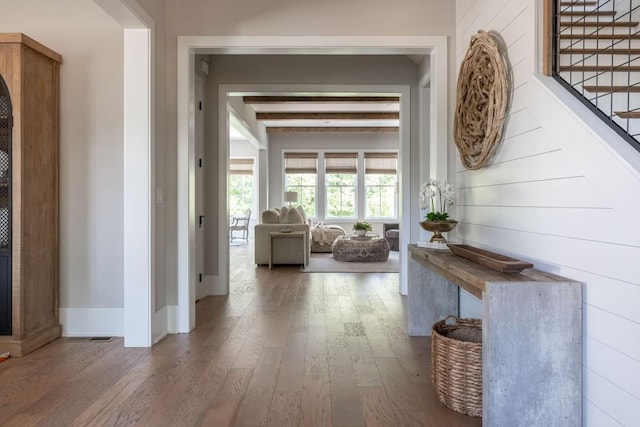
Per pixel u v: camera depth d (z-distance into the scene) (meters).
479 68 2.74
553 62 2.17
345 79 4.89
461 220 3.27
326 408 2.12
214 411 2.09
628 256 1.52
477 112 2.79
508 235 2.46
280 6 3.39
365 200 11.16
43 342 3.08
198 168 4.66
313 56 4.89
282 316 3.89
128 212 3.08
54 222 3.26
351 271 6.40
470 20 3.08
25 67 2.94
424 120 4.80
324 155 11.18
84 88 3.33
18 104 2.89
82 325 3.33
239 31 3.40
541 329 1.79
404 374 2.55
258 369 2.62
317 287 5.24
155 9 3.19
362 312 4.02
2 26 3.32
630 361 1.53
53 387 2.36
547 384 1.79
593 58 2.59
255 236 6.97
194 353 2.91
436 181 3.12
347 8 3.39
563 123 1.89
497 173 2.61
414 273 3.29
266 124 10.42
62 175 3.33
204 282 4.80
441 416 2.05
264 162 10.72
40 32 3.32
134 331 3.06
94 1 2.63
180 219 3.41
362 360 2.78
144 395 2.26
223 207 4.92
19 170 2.89
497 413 1.79
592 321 1.73
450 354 2.11
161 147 3.32
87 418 2.02
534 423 1.79
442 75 3.38
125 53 3.08
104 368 2.64
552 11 2.16
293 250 6.97
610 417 1.63
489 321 1.78
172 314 3.40
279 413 2.07
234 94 5.04
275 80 4.91
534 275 1.96
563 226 1.91
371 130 10.73
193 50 3.47
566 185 1.88
